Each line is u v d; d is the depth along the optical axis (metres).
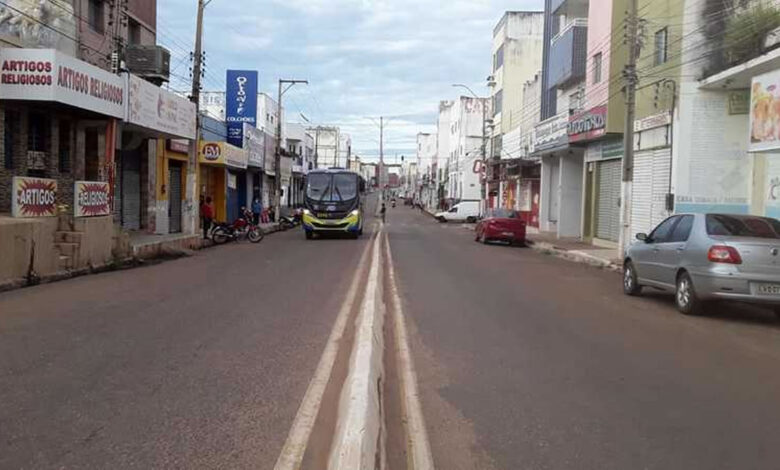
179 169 31.05
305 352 7.89
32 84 16.53
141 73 23.30
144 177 26.30
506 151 50.81
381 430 5.41
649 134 23.23
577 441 5.20
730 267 10.65
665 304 12.63
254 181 49.09
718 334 9.67
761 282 10.52
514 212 32.06
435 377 7.07
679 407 6.08
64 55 17.02
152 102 22.20
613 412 5.92
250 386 6.46
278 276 15.73
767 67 16.86
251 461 4.65
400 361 7.76
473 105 74.94
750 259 10.59
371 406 5.50
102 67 22.69
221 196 38.38
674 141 20.98
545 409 6.00
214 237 28.16
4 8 17.52
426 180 116.25
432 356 8.00
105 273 16.33
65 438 5.00
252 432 5.22
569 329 9.79
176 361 7.34
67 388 6.25
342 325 9.58
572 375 7.17
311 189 31.80
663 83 21.88
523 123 45.03
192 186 25.53
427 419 5.73
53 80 16.58
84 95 18.02
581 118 28.83
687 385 6.82
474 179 74.06
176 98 24.27
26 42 18.25
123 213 25.08
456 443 5.16
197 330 9.07
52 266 14.91
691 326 10.28
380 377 6.96
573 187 35.34
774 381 7.02
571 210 35.34
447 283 14.99
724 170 20.20
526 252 26.69
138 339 8.41
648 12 23.16
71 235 15.91
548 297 13.16
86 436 5.05
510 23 51.28
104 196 18.67
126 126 21.62
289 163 61.72
